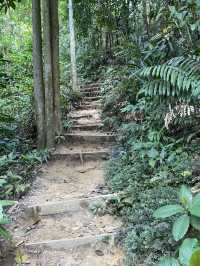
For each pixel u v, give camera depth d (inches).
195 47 156.3
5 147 167.5
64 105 241.9
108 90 265.3
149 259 80.1
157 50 164.2
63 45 457.1
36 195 127.3
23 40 398.0
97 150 173.6
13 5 181.5
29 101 227.0
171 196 99.7
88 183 137.4
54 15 175.5
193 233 80.7
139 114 185.9
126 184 122.8
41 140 173.5
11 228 104.6
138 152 144.1
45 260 90.2
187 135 148.1
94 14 411.2
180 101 143.8
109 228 102.0
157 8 222.1
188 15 159.3
